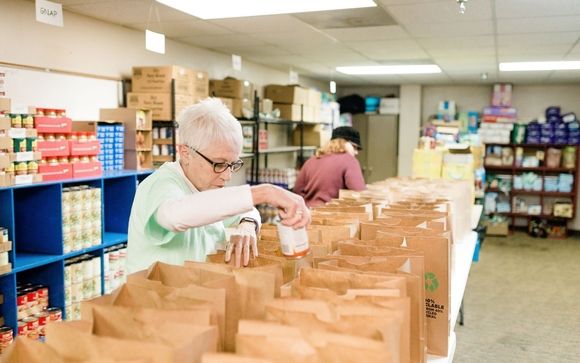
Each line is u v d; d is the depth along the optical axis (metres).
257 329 0.75
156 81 4.09
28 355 0.73
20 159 2.76
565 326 4.20
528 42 4.73
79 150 3.21
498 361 3.54
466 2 3.32
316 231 1.55
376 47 5.21
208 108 1.38
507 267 6.15
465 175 4.12
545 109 8.38
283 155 7.18
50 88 3.58
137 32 4.40
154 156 4.15
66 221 3.12
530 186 8.25
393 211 2.03
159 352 0.67
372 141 9.31
